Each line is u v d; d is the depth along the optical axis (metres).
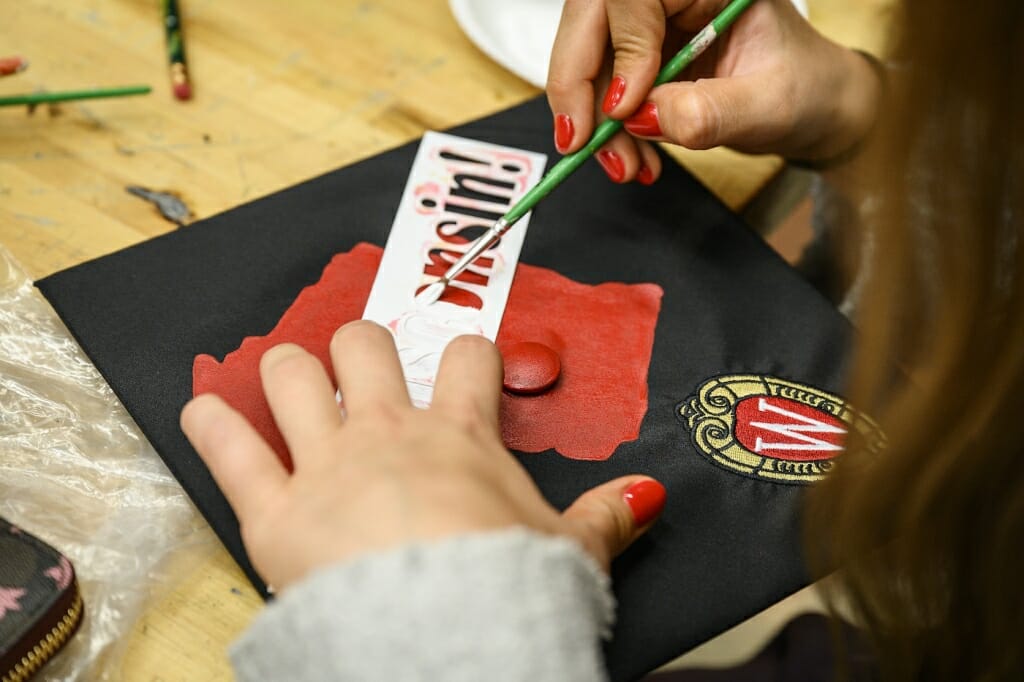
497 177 0.87
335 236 0.81
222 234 0.80
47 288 0.75
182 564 0.65
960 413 0.49
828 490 0.62
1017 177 0.44
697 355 0.77
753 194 0.91
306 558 0.51
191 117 0.91
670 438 0.72
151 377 0.71
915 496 0.53
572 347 0.76
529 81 0.97
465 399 0.60
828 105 0.87
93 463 0.69
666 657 0.61
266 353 0.64
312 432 0.58
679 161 0.91
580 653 0.46
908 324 0.52
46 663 0.58
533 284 0.80
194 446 0.61
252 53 0.97
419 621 0.44
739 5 0.79
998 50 0.42
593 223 0.85
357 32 1.00
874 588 0.60
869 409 0.57
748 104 0.82
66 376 0.73
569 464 0.70
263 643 0.47
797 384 0.76
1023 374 0.46
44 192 0.84
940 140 0.45
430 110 0.95
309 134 0.91
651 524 0.63
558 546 0.48
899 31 0.47
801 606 0.70
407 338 0.75
